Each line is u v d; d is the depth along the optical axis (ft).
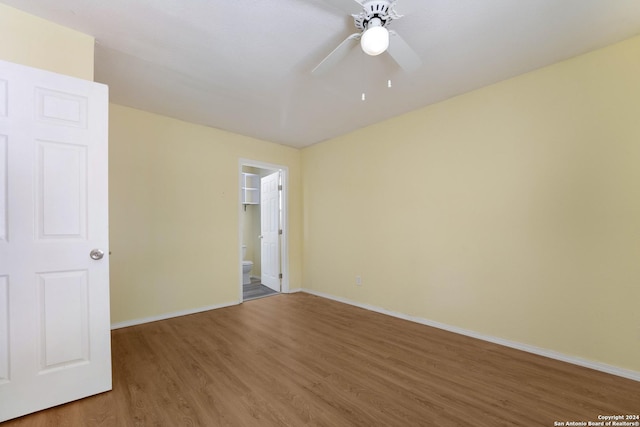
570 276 7.02
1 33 5.22
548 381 6.23
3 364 4.87
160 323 10.06
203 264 11.57
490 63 7.26
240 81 8.16
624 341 6.35
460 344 8.20
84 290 5.58
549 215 7.34
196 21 5.76
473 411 5.27
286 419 5.05
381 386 6.08
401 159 10.64
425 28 5.93
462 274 8.95
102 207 5.75
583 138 6.86
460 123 9.02
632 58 6.28
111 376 5.89
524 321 7.73
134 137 10.03
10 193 4.92
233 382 6.22
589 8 5.38
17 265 4.97
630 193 6.30
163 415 5.13
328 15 5.59
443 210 9.41
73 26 5.84
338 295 13.10
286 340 8.55
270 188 15.78
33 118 5.12
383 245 11.25
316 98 9.23
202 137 11.68
